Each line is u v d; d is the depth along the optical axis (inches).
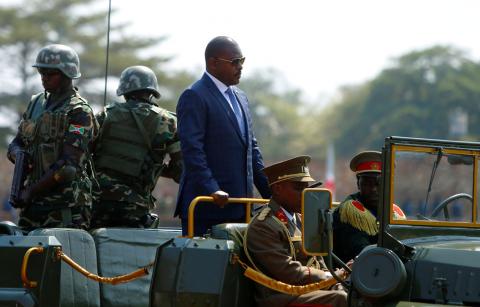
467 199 634.2
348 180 6131.9
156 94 879.1
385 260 579.5
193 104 765.3
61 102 812.6
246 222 770.2
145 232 804.6
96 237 789.9
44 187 799.7
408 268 584.7
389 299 578.2
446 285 570.6
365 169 731.4
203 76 781.3
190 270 655.8
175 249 665.6
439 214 627.5
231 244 663.8
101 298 773.9
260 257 687.1
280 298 675.4
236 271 666.2
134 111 858.1
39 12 5713.6
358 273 585.0
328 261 604.4
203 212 758.5
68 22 5738.2
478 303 558.9
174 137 868.0
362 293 580.7
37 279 691.4
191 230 684.1
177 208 772.0
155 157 863.7
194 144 757.3
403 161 613.0
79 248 767.7
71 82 820.0
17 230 745.0
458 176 631.2
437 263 578.2
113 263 784.3
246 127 786.8
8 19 5777.6
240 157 778.2
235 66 776.9
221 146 769.6
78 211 813.2
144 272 711.7
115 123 854.5
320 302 664.4
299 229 727.7
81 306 757.9
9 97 5821.9
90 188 822.5
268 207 703.7
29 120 820.6
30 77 5885.8
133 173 849.5
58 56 808.9
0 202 5182.1
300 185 700.0
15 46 5802.2
